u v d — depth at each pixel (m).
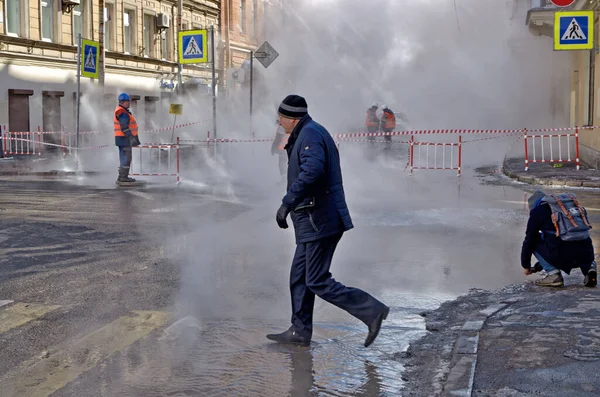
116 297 7.21
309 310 5.84
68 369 5.23
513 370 4.86
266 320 6.51
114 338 5.93
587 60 25.92
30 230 10.97
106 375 5.12
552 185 18.36
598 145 22.20
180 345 5.79
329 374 5.19
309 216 5.61
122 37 37.66
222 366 5.34
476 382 4.68
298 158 5.61
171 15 42.53
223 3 48.75
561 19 22.83
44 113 31.64
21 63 29.92
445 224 11.91
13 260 8.88
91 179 19.39
